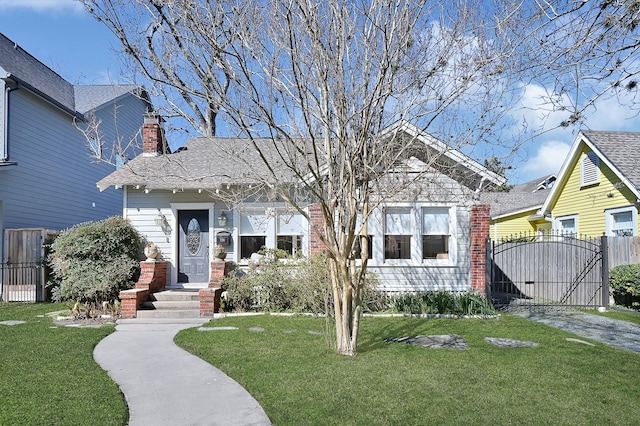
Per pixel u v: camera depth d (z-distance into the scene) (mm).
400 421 4586
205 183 12094
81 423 4535
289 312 11016
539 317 11172
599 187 16609
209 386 5762
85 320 10695
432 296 11492
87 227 11875
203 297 10992
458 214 12516
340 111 6406
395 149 8008
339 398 5184
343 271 6855
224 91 6062
